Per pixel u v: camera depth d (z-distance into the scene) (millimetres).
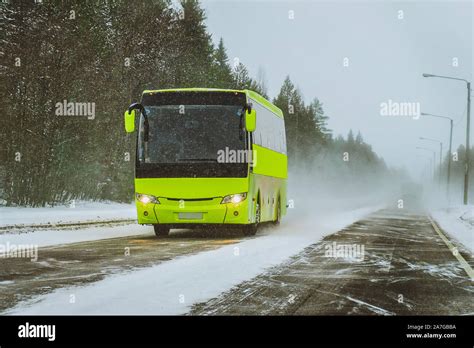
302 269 11148
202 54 62812
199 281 9266
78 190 37812
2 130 31281
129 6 44594
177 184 17531
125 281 9055
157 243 16219
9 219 23609
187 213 17484
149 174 17641
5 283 9117
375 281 9906
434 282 9992
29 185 32000
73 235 18688
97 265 11281
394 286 9469
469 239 20406
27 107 31859
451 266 12203
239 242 16266
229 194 17500
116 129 40875
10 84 31812
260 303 7863
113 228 22312
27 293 8242
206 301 7879
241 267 11039
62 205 34938
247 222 17750
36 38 33000
